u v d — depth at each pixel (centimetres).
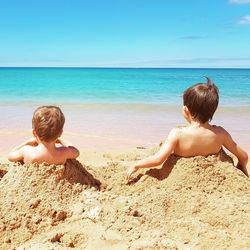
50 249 101
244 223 120
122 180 158
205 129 152
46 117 140
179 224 119
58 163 144
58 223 120
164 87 1097
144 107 570
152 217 123
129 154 248
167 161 155
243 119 444
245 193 141
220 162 150
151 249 102
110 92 881
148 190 145
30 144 156
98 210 124
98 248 104
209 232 113
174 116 468
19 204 123
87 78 1834
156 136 338
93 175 167
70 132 353
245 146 299
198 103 149
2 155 256
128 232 114
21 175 133
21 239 111
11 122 401
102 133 350
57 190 132
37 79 1630
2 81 1408
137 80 1650
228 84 1332
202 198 135
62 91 902
